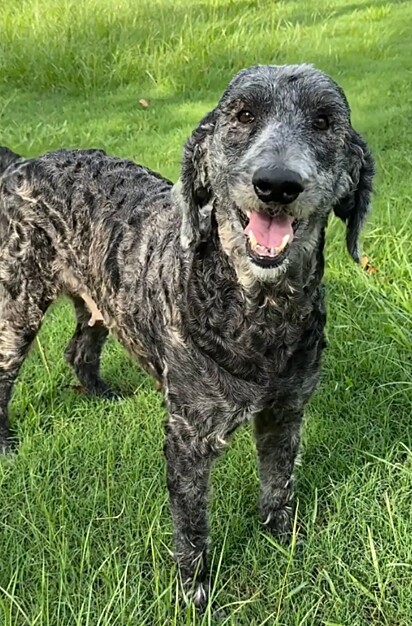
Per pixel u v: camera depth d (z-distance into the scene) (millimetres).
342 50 2936
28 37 2846
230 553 1106
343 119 969
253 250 911
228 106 961
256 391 985
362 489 1140
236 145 946
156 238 1074
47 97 2613
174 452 1021
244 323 961
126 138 2238
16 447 1278
